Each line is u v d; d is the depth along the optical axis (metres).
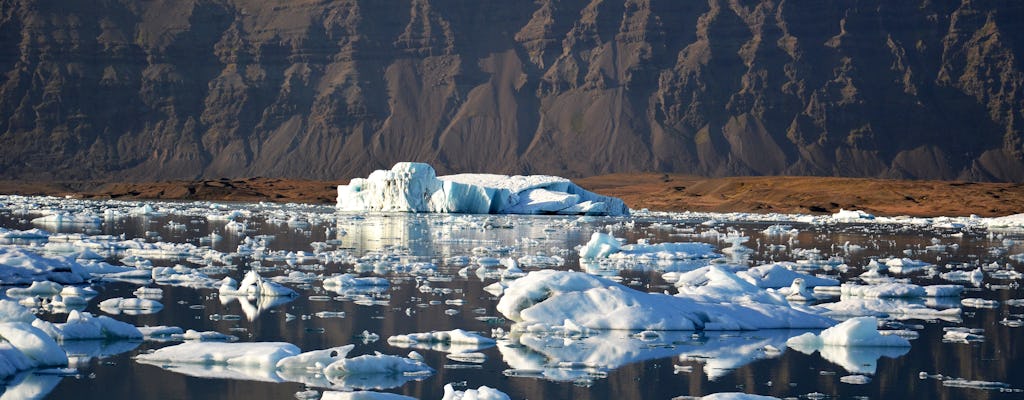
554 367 39.56
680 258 91.12
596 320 47.91
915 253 106.81
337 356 39.34
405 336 44.31
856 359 42.19
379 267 76.81
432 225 145.00
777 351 43.50
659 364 40.50
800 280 63.16
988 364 41.53
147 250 86.75
